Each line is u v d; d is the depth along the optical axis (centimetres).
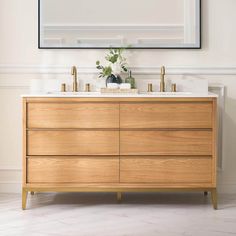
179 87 546
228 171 554
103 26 547
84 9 546
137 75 550
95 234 427
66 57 550
